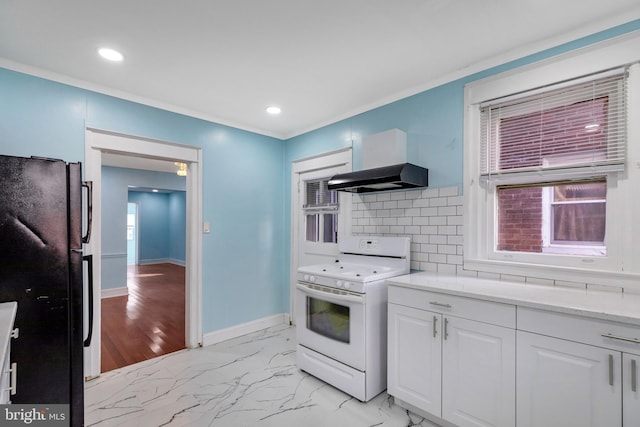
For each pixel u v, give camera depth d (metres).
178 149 3.00
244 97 2.76
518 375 1.56
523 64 2.04
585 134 1.85
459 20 1.75
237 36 1.89
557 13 1.69
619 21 1.70
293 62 2.19
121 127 2.62
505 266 2.09
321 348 2.41
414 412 2.04
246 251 3.49
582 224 1.90
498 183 2.19
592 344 1.36
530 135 2.05
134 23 1.75
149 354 2.94
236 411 2.06
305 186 3.65
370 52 2.07
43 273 1.49
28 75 2.21
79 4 1.59
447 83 2.39
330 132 3.29
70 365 1.57
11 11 1.63
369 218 2.90
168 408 2.09
